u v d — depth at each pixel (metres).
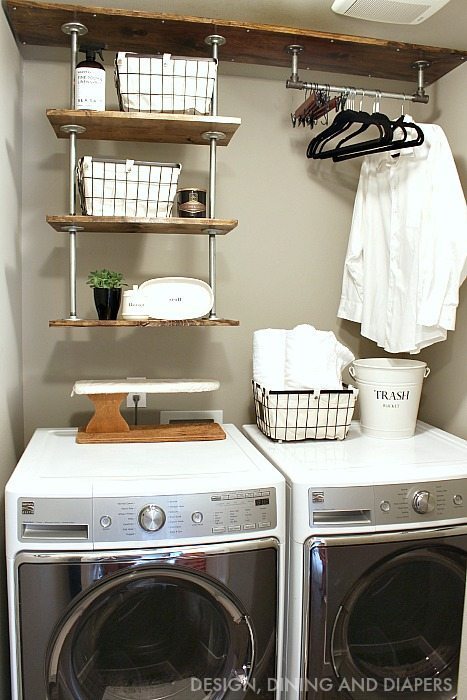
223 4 2.00
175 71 1.96
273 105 2.46
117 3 2.00
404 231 2.22
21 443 2.28
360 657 1.86
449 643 1.93
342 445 2.12
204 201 2.19
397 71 2.38
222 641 1.74
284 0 1.97
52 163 2.28
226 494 1.68
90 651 1.68
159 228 2.14
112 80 2.30
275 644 1.75
